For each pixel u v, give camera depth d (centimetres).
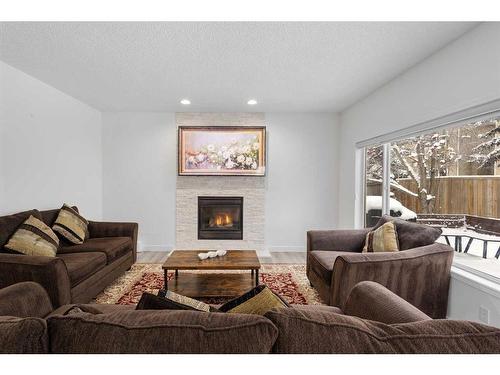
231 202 482
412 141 309
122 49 250
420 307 222
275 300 113
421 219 295
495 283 199
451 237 256
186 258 296
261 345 70
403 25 208
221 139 472
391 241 259
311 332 73
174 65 284
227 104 429
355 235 318
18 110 299
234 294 267
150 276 346
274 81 328
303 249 484
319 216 485
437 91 247
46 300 143
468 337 73
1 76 277
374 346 71
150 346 70
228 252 324
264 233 483
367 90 359
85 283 254
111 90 365
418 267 220
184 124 476
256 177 480
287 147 480
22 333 70
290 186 482
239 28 215
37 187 328
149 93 377
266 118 477
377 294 131
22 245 246
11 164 290
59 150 367
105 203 475
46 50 252
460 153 243
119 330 72
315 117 480
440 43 233
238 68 291
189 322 74
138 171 476
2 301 121
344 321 77
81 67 290
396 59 266
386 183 357
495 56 190
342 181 469
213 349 70
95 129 457
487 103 201
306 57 263
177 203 478
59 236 309
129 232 367
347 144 449
